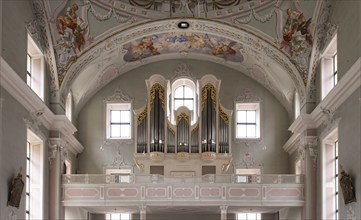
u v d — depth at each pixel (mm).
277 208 31906
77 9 28781
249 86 35781
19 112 24203
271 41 30266
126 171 35125
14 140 23453
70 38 29406
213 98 32406
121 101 35656
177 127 32062
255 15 29578
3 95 22188
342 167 24812
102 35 30219
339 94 24812
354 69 22203
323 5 26953
